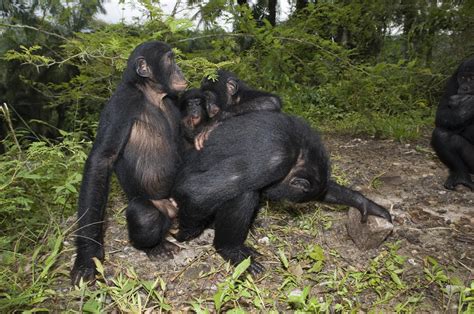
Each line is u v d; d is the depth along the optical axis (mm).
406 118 4742
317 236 2449
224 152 2119
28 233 2455
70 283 2100
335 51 3930
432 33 5617
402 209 2742
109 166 2105
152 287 1929
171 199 2332
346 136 4418
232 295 1934
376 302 1976
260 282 2125
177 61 2480
